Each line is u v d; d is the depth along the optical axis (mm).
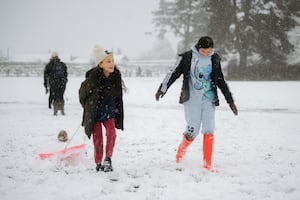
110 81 5426
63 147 7152
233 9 42750
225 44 44156
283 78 38531
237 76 39062
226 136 8258
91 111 5270
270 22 41781
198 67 5480
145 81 32281
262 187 4809
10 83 29062
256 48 43094
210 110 5605
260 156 6402
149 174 5367
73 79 36375
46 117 11391
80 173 5387
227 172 5438
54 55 11719
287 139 7867
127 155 6535
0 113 12352
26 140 7742
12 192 4633
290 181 4992
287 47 43156
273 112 12641
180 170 5590
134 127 9461
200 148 7078
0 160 6098
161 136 8266
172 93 19906
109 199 4387
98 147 5492
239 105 14672
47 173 5391
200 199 4398
